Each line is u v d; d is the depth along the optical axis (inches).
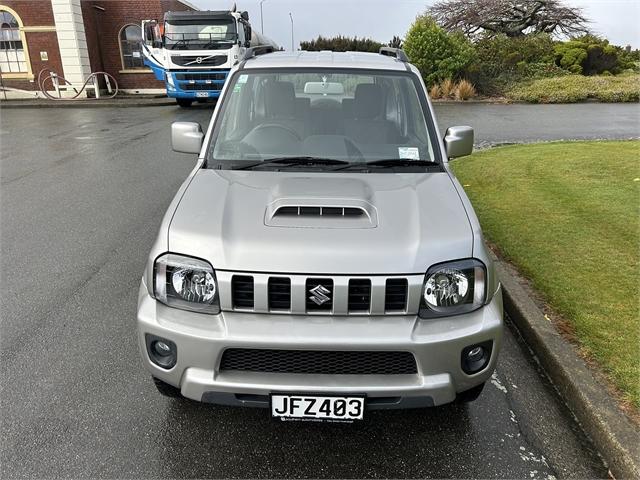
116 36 938.7
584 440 113.7
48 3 857.5
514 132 515.8
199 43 666.8
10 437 112.3
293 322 96.3
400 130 143.3
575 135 498.9
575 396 121.3
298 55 164.7
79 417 118.9
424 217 107.0
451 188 120.9
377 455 109.3
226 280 97.0
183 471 104.3
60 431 114.4
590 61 1039.6
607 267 182.9
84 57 893.8
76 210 275.4
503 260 191.3
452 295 99.7
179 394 112.7
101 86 951.0
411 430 116.6
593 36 1163.9
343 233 101.6
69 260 209.5
